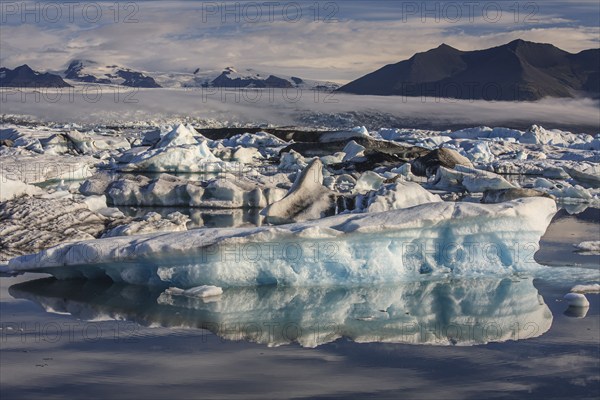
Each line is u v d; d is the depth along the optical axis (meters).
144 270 21.70
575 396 14.07
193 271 20.97
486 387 14.48
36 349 16.41
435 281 21.89
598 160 68.25
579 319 18.84
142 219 29.14
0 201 30.97
